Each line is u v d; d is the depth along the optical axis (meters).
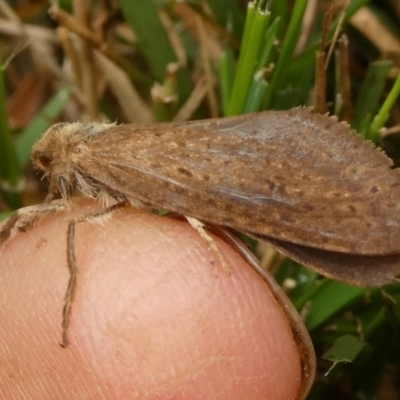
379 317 0.05
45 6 0.07
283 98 0.06
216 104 0.06
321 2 0.07
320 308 0.05
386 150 0.07
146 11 0.06
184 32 0.07
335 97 0.06
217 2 0.06
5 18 0.07
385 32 0.06
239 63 0.05
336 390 0.06
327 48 0.06
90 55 0.07
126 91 0.07
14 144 0.06
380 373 0.05
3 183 0.06
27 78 0.07
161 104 0.06
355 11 0.06
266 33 0.05
